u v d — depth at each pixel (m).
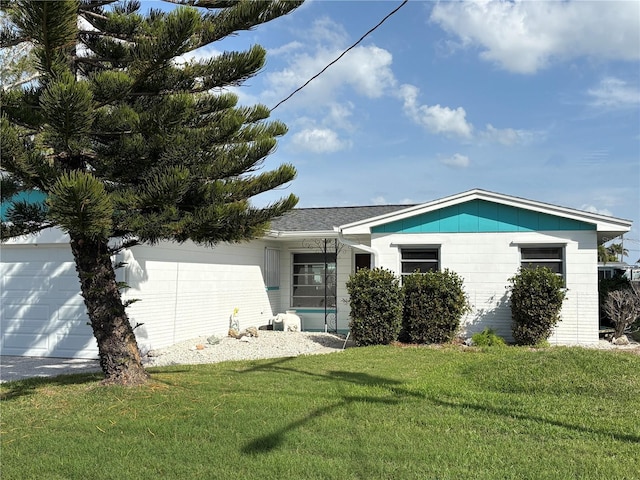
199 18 5.79
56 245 10.66
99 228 5.37
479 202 12.19
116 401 6.16
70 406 6.06
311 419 5.38
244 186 7.37
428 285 11.27
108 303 6.81
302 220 16.27
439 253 12.41
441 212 12.38
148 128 6.17
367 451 4.48
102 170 6.50
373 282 11.29
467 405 6.03
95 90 5.86
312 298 16.22
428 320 11.26
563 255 11.79
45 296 10.69
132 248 10.20
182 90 6.86
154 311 10.84
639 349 10.88
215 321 13.19
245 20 6.68
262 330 15.16
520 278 11.30
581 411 5.87
